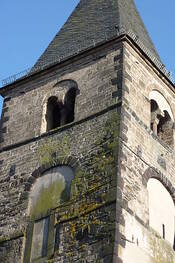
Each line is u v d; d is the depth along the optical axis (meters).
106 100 33.44
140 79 35.47
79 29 40.28
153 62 36.78
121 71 34.19
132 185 30.62
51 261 29.16
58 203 31.14
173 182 34.28
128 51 35.44
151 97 36.09
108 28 38.12
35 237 30.75
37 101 36.88
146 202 31.31
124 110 32.62
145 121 34.12
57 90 36.41
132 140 32.22
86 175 31.03
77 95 34.97
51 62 38.22
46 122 35.78
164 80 37.75
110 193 29.36
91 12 41.56
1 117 37.91
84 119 33.44
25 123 36.31
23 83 38.34
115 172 29.98
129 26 39.22
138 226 29.83
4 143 36.25
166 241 31.61
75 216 29.89
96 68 35.41
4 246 31.38
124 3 42.03
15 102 37.97
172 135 36.56
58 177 32.25
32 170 33.53
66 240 29.34
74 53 37.06
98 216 29.00
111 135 31.64
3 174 34.72
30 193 32.75
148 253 29.69
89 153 31.81
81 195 30.45
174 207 33.53
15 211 32.53
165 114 37.19
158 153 34.19
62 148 33.16
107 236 28.00
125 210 29.25
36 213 31.67
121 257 27.52
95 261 27.58
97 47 35.97
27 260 30.09
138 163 31.91
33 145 34.69
